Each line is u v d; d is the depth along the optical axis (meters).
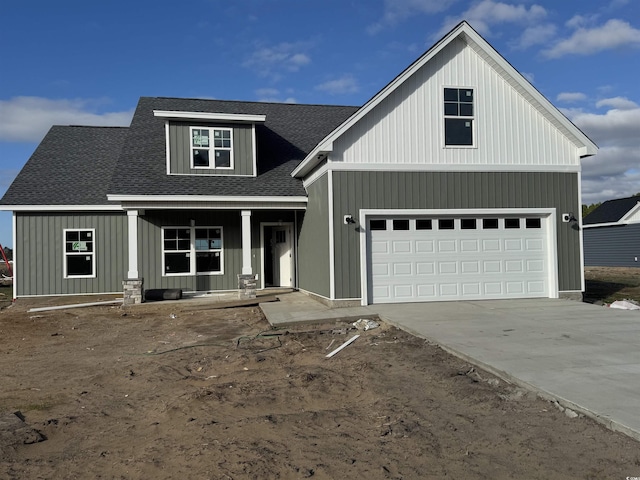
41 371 7.77
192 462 4.20
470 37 12.84
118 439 4.92
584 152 13.38
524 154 13.42
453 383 6.12
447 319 10.24
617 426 4.43
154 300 15.12
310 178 14.85
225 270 17.39
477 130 13.20
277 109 21.03
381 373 6.82
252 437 4.71
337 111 21.72
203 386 6.73
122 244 17.48
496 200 13.20
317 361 7.90
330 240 12.49
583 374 6.06
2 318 13.02
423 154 12.95
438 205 12.92
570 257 13.52
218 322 11.97
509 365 6.50
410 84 12.95
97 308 14.32
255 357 8.23
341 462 4.12
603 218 35.81
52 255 17.09
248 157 16.41
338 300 12.45
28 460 4.43
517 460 4.04
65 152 19.53
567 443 4.29
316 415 5.28
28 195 16.89
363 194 12.62
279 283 18.33
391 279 12.83
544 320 10.03
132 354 8.88
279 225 17.84
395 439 4.56
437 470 3.93
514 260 13.37
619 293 17.02
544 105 13.17
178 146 15.85
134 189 14.43
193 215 17.22
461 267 13.12
